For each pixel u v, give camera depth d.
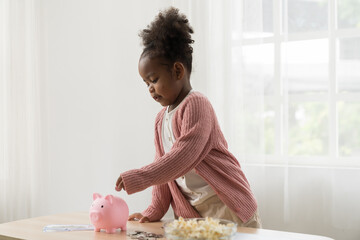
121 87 2.24
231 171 1.31
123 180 1.12
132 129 2.22
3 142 2.53
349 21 1.78
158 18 1.32
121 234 1.11
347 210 1.74
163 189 1.38
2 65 2.53
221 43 1.93
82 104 2.37
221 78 1.93
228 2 1.91
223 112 1.92
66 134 2.41
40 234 1.10
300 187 1.83
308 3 1.86
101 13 2.30
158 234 1.12
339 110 1.79
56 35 2.44
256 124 1.88
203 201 1.33
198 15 1.96
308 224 1.81
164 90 1.29
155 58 1.28
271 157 1.89
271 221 1.87
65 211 2.42
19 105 2.50
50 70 2.46
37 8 2.47
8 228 1.17
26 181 2.52
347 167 1.76
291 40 1.89
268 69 1.90
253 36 1.88
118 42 2.25
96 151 2.33
